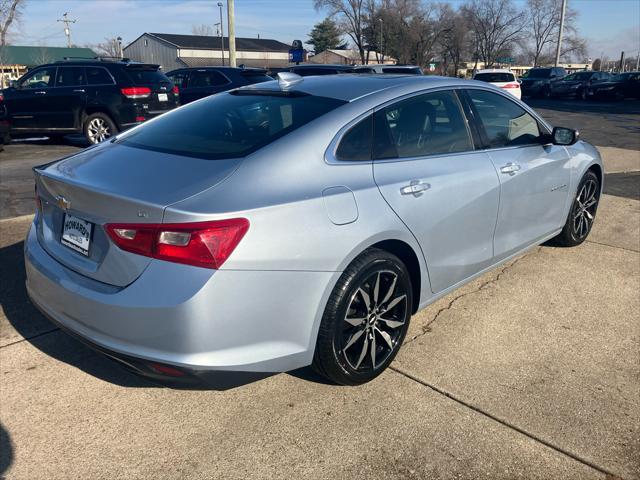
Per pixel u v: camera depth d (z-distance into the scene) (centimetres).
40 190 284
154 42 7381
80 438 247
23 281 407
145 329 220
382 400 274
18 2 3994
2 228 531
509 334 339
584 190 474
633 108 2291
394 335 296
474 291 401
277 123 275
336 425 256
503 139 371
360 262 261
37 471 229
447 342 329
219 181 234
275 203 232
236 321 224
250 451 240
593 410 267
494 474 227
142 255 220
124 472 229
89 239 244
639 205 646
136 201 220
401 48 6388
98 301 228
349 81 320
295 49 2055
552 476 227
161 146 278
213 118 300
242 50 7356
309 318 246
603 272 438
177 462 234
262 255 225
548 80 3047
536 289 405
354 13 6109
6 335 332
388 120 294
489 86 371
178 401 273
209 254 214
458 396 277
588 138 1297
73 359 309
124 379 291
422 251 298
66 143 1190
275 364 240
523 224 389
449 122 331
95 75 1063
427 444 244
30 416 261
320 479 225
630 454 239
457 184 315
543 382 289
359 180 267
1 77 4091
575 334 340
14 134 1112
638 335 339
